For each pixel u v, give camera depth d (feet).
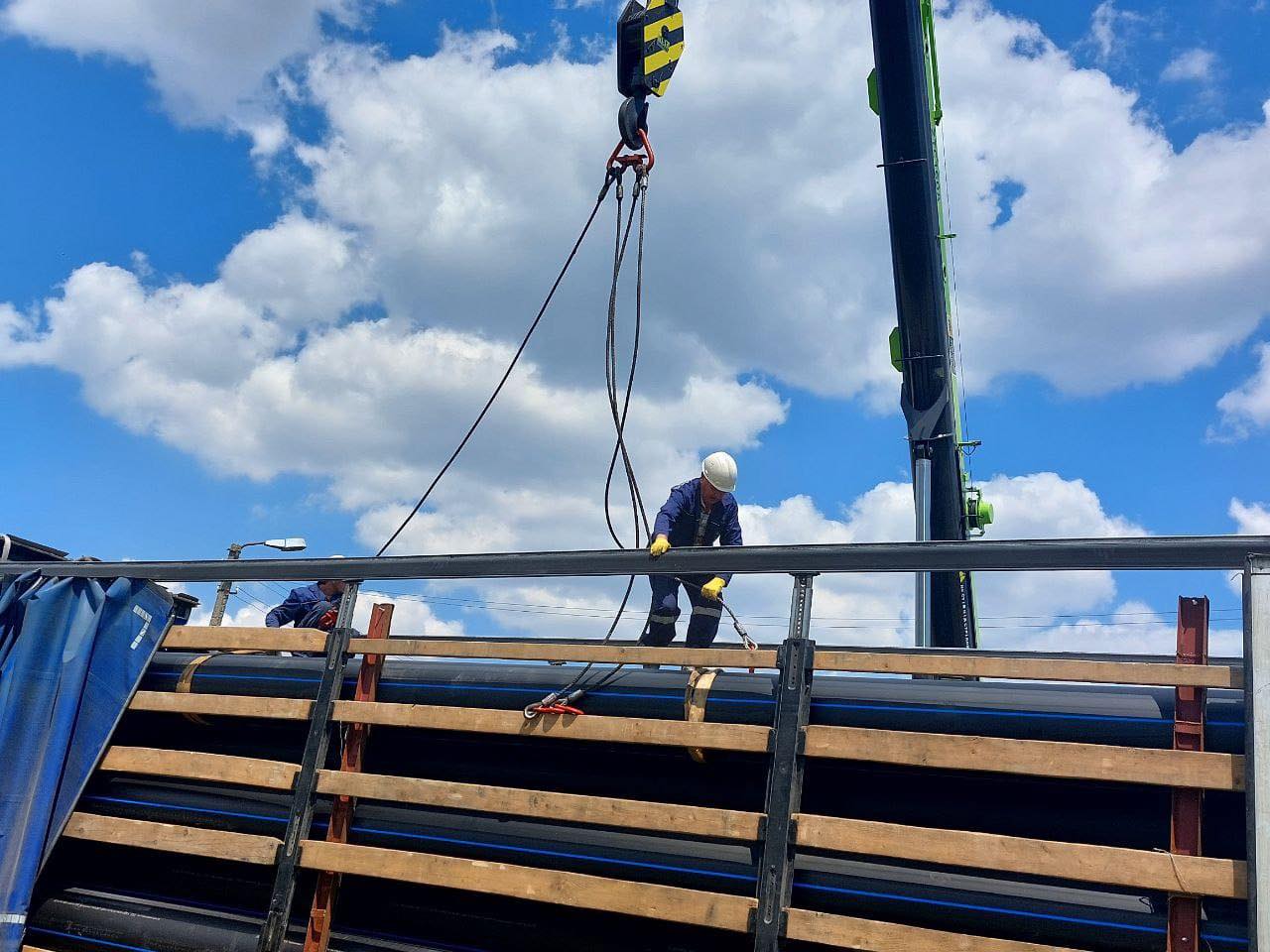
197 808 16.55
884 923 11.60
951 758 11.92
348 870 14.46
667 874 13.19
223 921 15.70
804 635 13.48
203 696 16.92
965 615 37.81
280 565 17.35
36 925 16.63
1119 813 12.11
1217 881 10.41
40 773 16.58
